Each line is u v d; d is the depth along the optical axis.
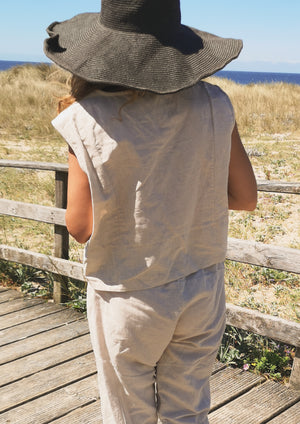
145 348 1.43
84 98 1.27
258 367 2.97
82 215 1.33
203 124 1.30
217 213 1.39
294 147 12.73
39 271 4.65
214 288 1.45
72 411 2.59
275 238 6.12
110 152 1.24
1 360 3.09
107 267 1.38
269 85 24.20
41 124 15.43
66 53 1.25
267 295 4.75
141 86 1.17
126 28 1.23
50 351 3.22
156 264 1.34
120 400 1.55
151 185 1.28
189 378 1.53
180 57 1.21
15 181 8.64
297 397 2.72
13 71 23.70
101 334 1.49
